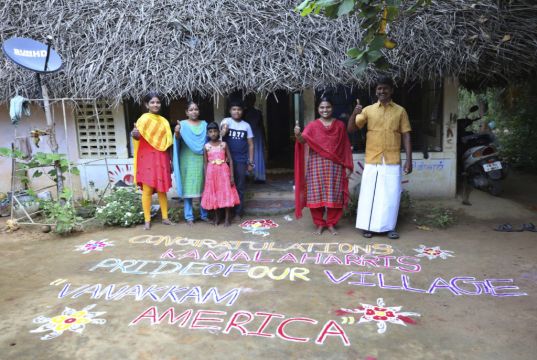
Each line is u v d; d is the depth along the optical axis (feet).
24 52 17.34
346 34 18.63
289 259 14.48
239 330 9.93
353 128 16.69
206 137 18.29
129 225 18.70
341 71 18.15
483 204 20.27
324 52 18.65
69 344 9.51
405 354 8.88
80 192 22.70
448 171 21.12
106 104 21.76
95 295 11.99
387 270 13.37
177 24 19.76
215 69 18.67
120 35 19.84
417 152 21.07
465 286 12.10
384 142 15.98
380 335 9.62
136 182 17.85
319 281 12.63
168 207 20.88
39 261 14.89
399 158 16.29
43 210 19.11
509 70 18.39
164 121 17.87
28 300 11.77
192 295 11.83
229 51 19.06
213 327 10.09
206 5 20.34
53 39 20.08
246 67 18.61
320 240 16.42
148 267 14.02
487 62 18.15
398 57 17.87
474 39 17.67
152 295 11.89
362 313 10.64
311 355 8.91
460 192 22.13
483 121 37.76
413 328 9.89
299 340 9.46
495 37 17.92
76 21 20.44
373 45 9.29
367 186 16.35
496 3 18.33
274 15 19.72
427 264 13.79
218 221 18.75
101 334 9.89
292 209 20.16
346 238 16.60
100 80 19.06
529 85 27.91
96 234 17.85
